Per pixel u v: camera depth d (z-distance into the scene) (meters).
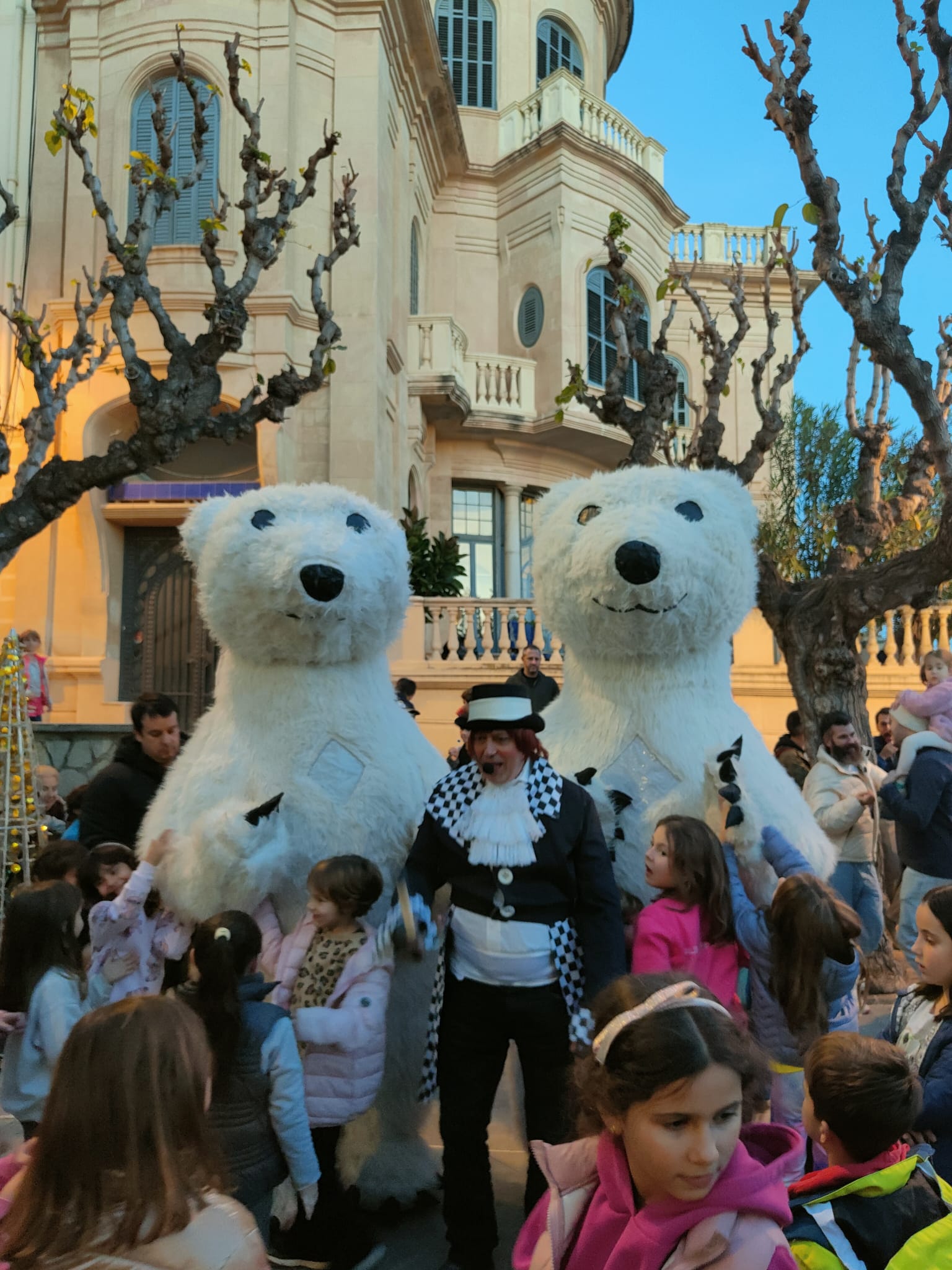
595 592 3.74
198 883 3.22
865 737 7.81
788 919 2.95
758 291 20.58
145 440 7.12
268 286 12.76
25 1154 1.79
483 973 2.97
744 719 3.99
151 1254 1.41
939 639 12.32
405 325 15.38
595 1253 1.71
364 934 3.13
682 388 20.16
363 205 13.27
